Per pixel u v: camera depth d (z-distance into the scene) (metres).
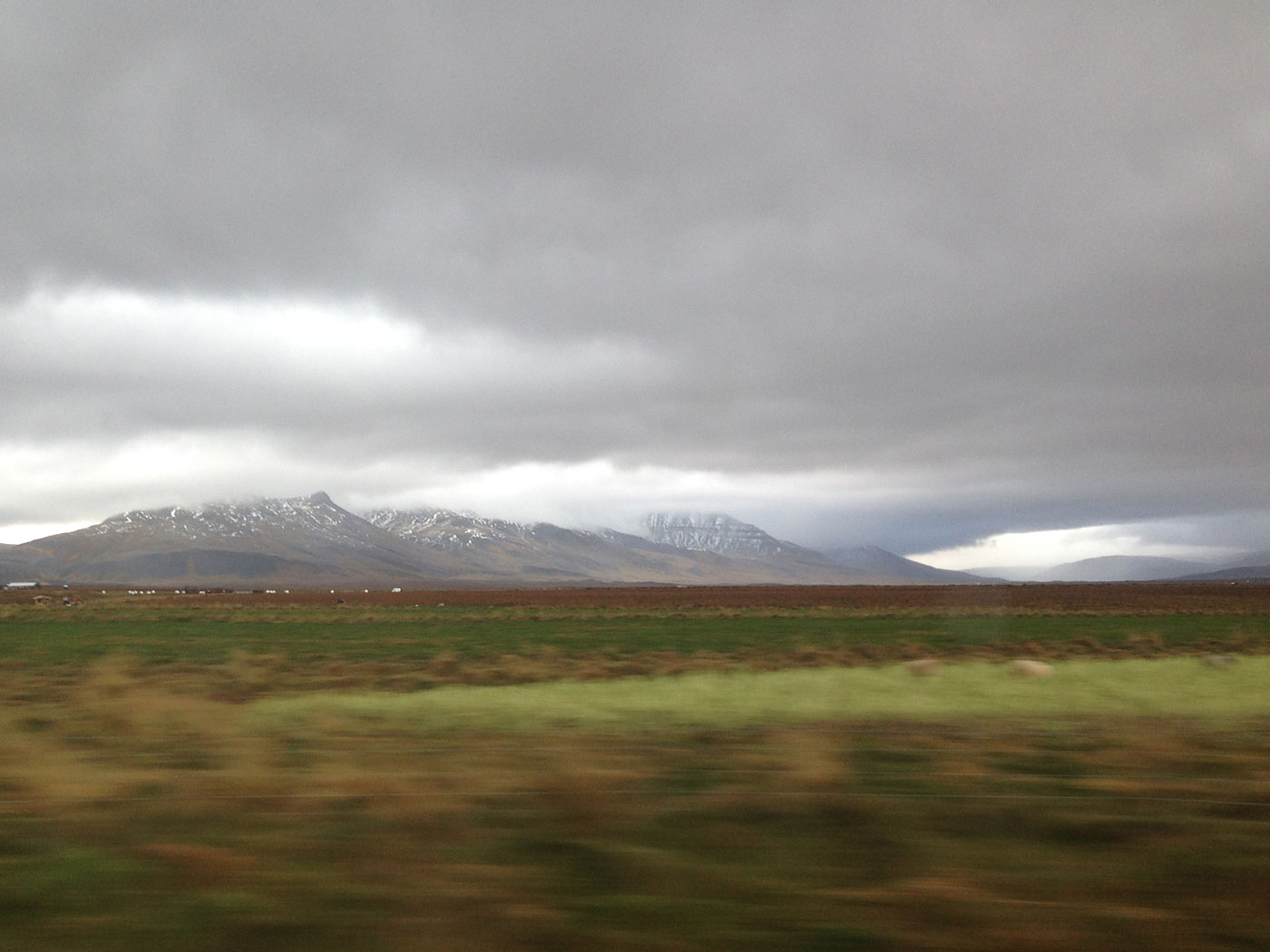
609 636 48.34
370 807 9.87
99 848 8.43
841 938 6.59
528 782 10.91
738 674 27.42
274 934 6.58
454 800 10.06
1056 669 26.70
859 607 86.56
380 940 6.49
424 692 23.09
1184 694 21.06
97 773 11.66
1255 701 19.91
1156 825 9.48
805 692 21.69
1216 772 12.34
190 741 14.76
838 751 13.70
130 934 6.57
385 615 76.69
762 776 11.72
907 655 34.31
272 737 15.20
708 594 145.75
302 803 10.05
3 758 12.48
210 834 8.91
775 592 155.00
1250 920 6.97
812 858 8.35
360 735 15.55
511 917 6.90
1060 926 6.84
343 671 29.17
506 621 65.50
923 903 7.25
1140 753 13.65
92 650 39.28
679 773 11.88
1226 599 101.38
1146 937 6.66
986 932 6.71
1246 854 8.59
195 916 6.86
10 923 6.74
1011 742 14.80
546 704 19.58
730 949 6.41
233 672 27.83
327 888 7.42
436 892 7.35
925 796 10.66
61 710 18.75
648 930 6.70
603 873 7.85
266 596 159.12
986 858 8.42
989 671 25.91
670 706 19.19
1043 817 9.73
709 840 8.82
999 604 88.38
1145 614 70.31
